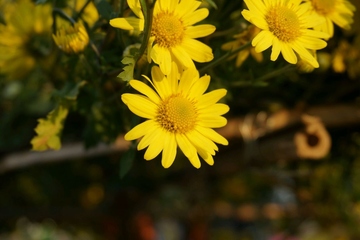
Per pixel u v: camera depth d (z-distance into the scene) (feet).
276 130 1.41
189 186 1.87
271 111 1.47
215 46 1.21
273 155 1.41
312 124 1.32
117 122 1.25
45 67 1.41
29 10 1.34
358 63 1.31
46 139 1.15
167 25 1.03
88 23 1.25
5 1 1.39
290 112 1.41
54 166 1.93
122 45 1.08
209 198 2.02
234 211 2.04
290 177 1.68
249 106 1.48
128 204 1.90
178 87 1.03
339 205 1.72
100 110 1.24
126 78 1.00
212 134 1.03
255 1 1.05
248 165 1.55
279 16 1.04
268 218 2.04
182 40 1.05
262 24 1.04
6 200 2.04
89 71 1.15
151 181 1.86
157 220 2.17
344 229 1.82
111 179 1.90
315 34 1.07
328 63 1.30
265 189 2.03
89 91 1.22
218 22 1.22
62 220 2.00
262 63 1.24
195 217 2.07
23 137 1.74
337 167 1.64
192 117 1.03
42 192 2.03
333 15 1.13
